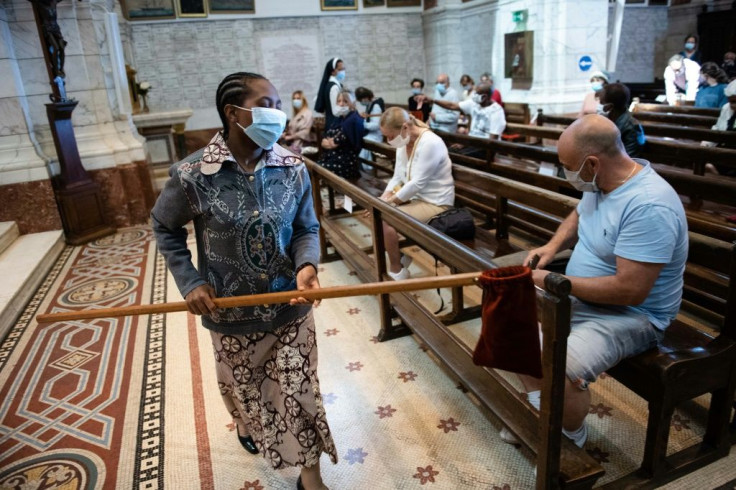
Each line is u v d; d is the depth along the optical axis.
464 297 3.66
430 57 11.88
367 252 4.58
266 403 1.82
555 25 8.43
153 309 1.65
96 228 5.94
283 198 1.62
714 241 2.00
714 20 11.75
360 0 11.23
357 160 5.81
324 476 2.11
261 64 10.88
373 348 3.08
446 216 3.49
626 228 1.78
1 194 5.43
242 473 2.17
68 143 5.59
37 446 2.42
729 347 1.83
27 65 5.66
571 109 8.71
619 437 2.19
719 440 2.00
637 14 12.53
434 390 2.62
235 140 1.54
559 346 1.49
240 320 1.67
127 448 2.37
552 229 3.59
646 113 6.27
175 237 1.64
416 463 2.14
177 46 10.24
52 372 3.09
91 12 5.94
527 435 1.85
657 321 1.91
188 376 2.94
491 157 4.80
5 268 4.57
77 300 4.19
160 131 8.43
